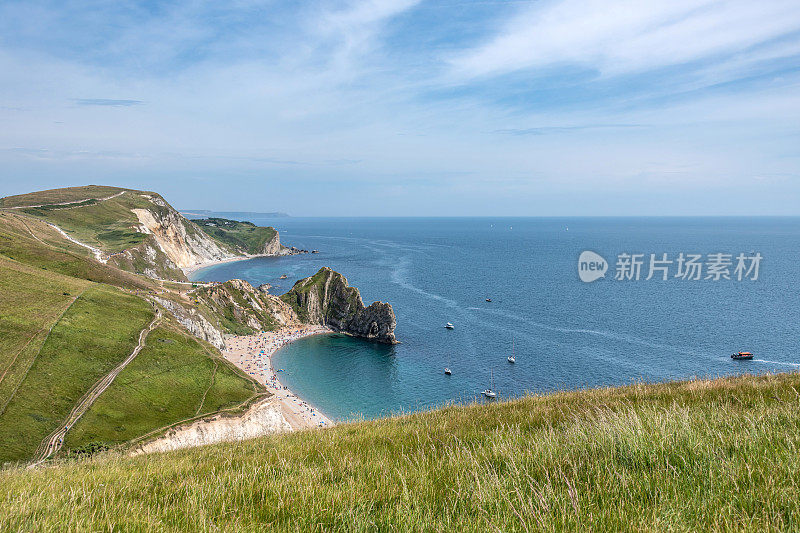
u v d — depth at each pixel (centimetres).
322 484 545
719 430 611
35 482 718
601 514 380
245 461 771
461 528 381
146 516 456
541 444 605
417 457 662
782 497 384
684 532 352
